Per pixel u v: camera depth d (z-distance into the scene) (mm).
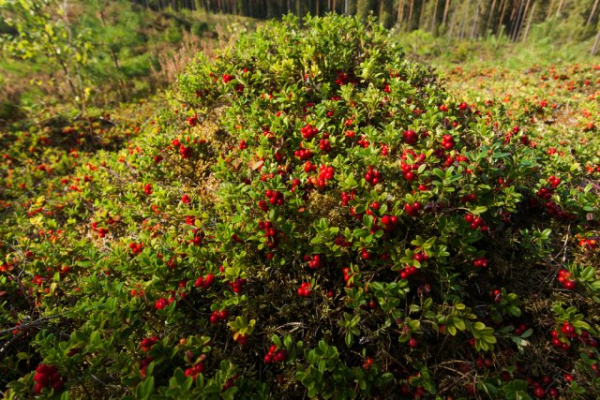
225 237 3979
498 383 3238
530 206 4684
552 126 8609
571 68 14164
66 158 9281
